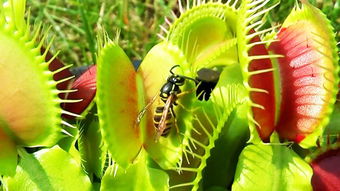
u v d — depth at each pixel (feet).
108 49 0.33
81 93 0.37
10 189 0.35
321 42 0.34
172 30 0.37
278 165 0.34
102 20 0.70
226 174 0.37
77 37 0.73
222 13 0.36
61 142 0.37
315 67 0.34
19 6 0.34
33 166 0.35
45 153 0.35
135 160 0.35
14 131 0.34
